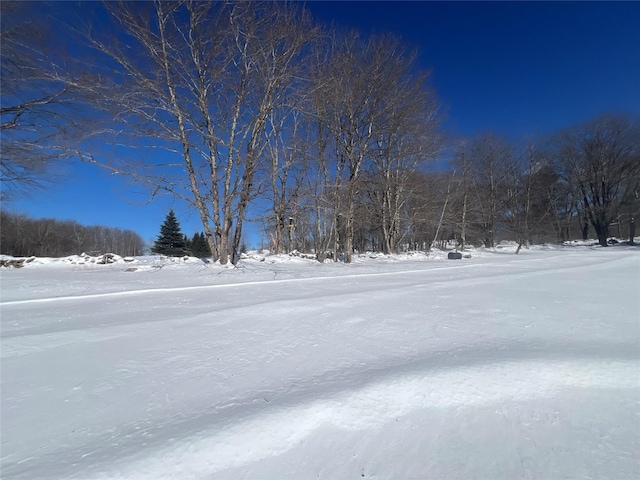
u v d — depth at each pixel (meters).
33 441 2.18
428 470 1.89
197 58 13.21
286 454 2.01
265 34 13.70
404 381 2.75
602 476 1.84
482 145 40.56
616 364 3.00
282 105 14.41
